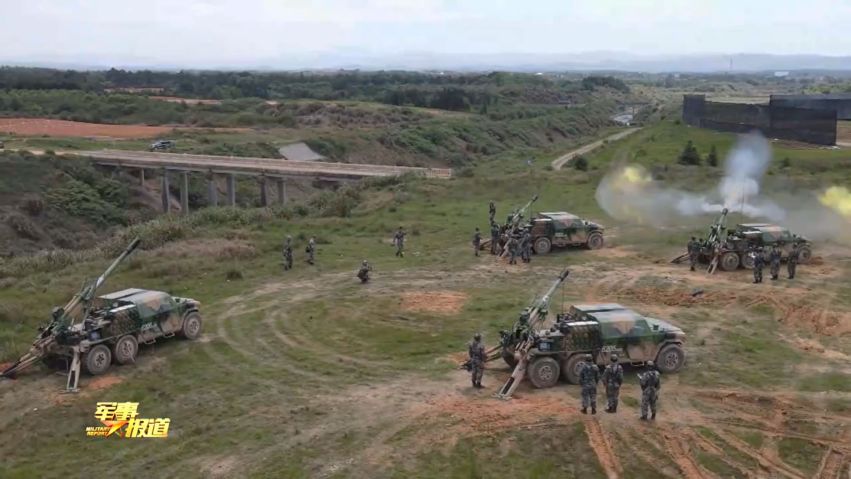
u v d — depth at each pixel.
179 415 15.88
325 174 65.38
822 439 14.45
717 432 14.76
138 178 77.00
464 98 148.62
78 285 26.94
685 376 17.69
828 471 13.28
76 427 15.39
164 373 18.33
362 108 128.88
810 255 29.58
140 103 129.62
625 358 17.55
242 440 14.65
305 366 18.75
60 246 58.69
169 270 28.91
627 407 15.90
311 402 16.44
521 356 17.12
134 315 19.11
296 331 21.67
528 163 69.19
